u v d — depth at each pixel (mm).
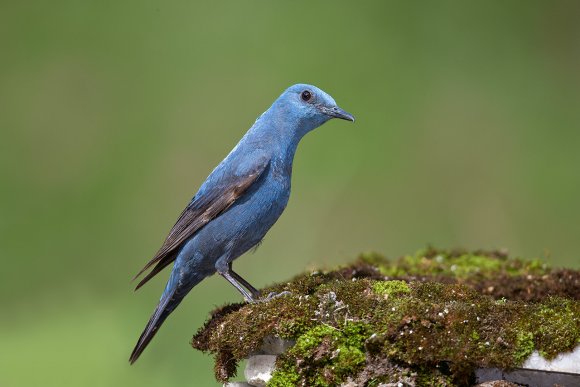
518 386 5980
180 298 8289
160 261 8211
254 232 8086
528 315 6113
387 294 6449
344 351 6180
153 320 8211
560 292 8148
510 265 9328
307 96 8211
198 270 8148
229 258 8086
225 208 7922
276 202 8117
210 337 6793
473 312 6105
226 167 8031
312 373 6234
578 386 5969
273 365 6426
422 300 6371
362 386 6094
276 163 8102
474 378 6066
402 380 6035
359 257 9898
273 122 8211
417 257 9867
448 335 6016
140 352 8305
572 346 5953
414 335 6031
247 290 8141
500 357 5969
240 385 6668
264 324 6410
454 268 9195
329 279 7551
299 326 6332
